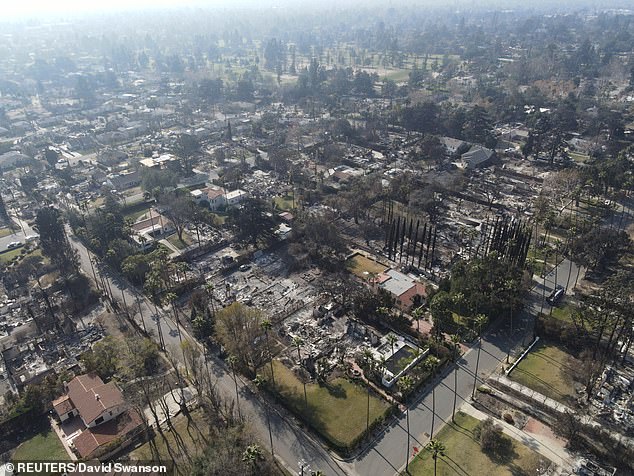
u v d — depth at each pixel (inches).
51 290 7076.8
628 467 3988.7
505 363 5265.8
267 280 7071.9
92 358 5310.0
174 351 5659.5
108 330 6181.1
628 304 5359.3
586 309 5561.0
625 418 4473.4
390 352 5408.5
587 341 5383.9
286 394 4926.2
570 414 4325.8
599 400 4699.8
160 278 6683.1
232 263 7465.6
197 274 7258.9
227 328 5290.4
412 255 7544.3
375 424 4475.9
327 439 4338.1
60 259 7386.8
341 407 4749.0
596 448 4119.1
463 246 7677.2
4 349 5836.6
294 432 4510.3
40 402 4852.4
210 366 5428.2
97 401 4667.8
